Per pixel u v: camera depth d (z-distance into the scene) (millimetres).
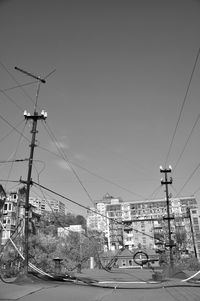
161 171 38031
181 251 64125
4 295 11688
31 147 20609
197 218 81188
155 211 113375
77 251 48500
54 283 16688
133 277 28828
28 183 19906
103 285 17875
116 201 120875
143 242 109500
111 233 104688
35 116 20969
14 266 25000
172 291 14469
